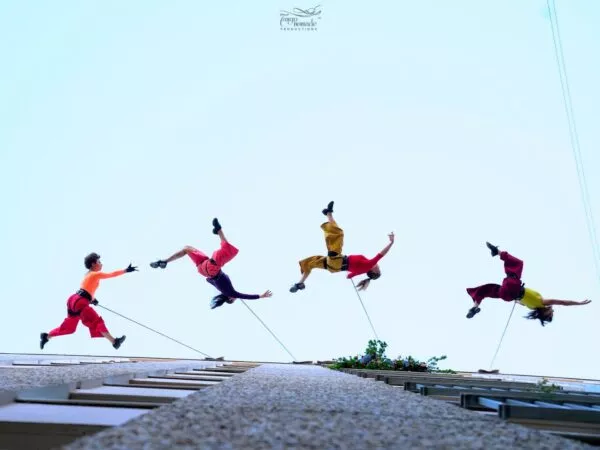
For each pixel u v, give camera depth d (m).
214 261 11.99
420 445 2.48
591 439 3.06
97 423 3.19
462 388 5.44
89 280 12.44
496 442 2.63
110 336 12.48
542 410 3.53
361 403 3.97
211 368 11.26
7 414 3.44
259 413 3.18
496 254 12.25
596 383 11.72
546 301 12.05
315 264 11.79
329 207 11.79
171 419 2.80
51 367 7.84
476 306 12.45
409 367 13.11
